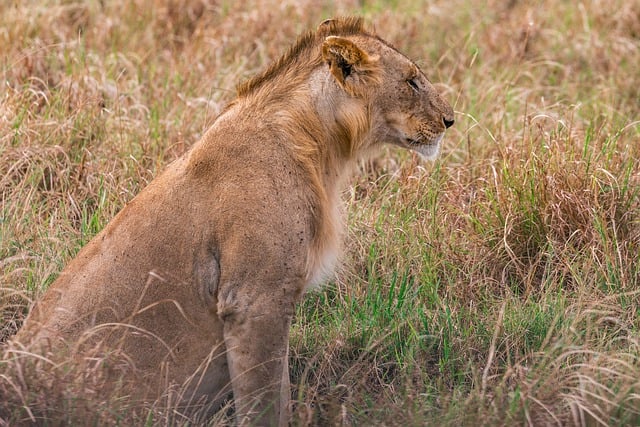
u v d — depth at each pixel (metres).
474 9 19.28
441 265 11.34
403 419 8.33
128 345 8.48
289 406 8.59
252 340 8.27
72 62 14.89
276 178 8.43
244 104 8.82
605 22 18.47
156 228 8.51
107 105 14.11
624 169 12.27
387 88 9.15
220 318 8.39
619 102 15.79
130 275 8.49
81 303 8.48
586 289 10.52
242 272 8.24
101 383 8.20
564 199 11.57
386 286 11.04
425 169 12.62
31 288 10.16
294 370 9.92
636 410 8.25
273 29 17.45
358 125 9.03
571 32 17.98
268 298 8.27
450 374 9.66
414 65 9.32
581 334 9.69
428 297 10.92
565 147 12.47
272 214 8.30
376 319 10.29
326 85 8.91
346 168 9.26
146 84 15.13
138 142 13.18
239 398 8.37
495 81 15.79
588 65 17.08
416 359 9.81
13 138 12.62
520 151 12.55
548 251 11.30
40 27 16.36
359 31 9.30
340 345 10.03
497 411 8.27
